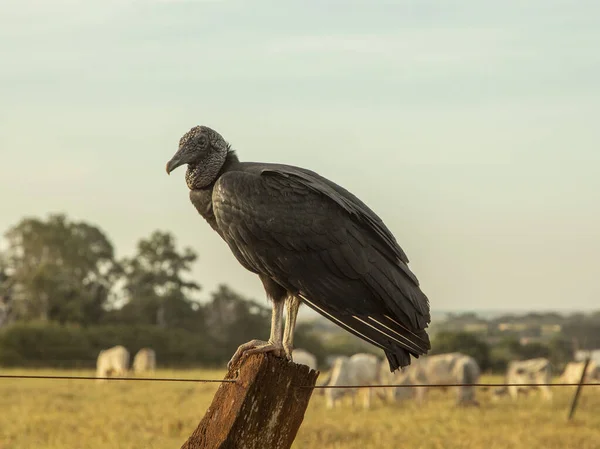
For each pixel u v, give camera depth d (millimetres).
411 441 13102
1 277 64312
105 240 67062
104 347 47000
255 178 5902
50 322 51125
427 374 20484
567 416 16812
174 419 15094
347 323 5660
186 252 64750
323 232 5707
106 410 17188
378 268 5680
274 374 4871
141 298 60719
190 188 6234
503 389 22125
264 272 5844
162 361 46844
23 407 17578
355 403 20328
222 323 60406
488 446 12852
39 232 64562
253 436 4848
